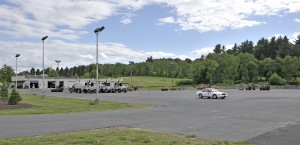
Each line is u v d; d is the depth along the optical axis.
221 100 39.94
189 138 11.95
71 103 33.12
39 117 19.59
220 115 21.23
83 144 10.29
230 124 16.48
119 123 16.66
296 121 17.88
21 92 69.50
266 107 28.22
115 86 71.69
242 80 140.62
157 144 10.41
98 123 16.58
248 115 21.23
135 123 16.72
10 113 22.11
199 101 37.91
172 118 19.28
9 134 12.59
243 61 143.75
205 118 19.36
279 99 41.09
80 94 59.25
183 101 37.91
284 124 16.59
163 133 13.14
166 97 47.84
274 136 12.81
